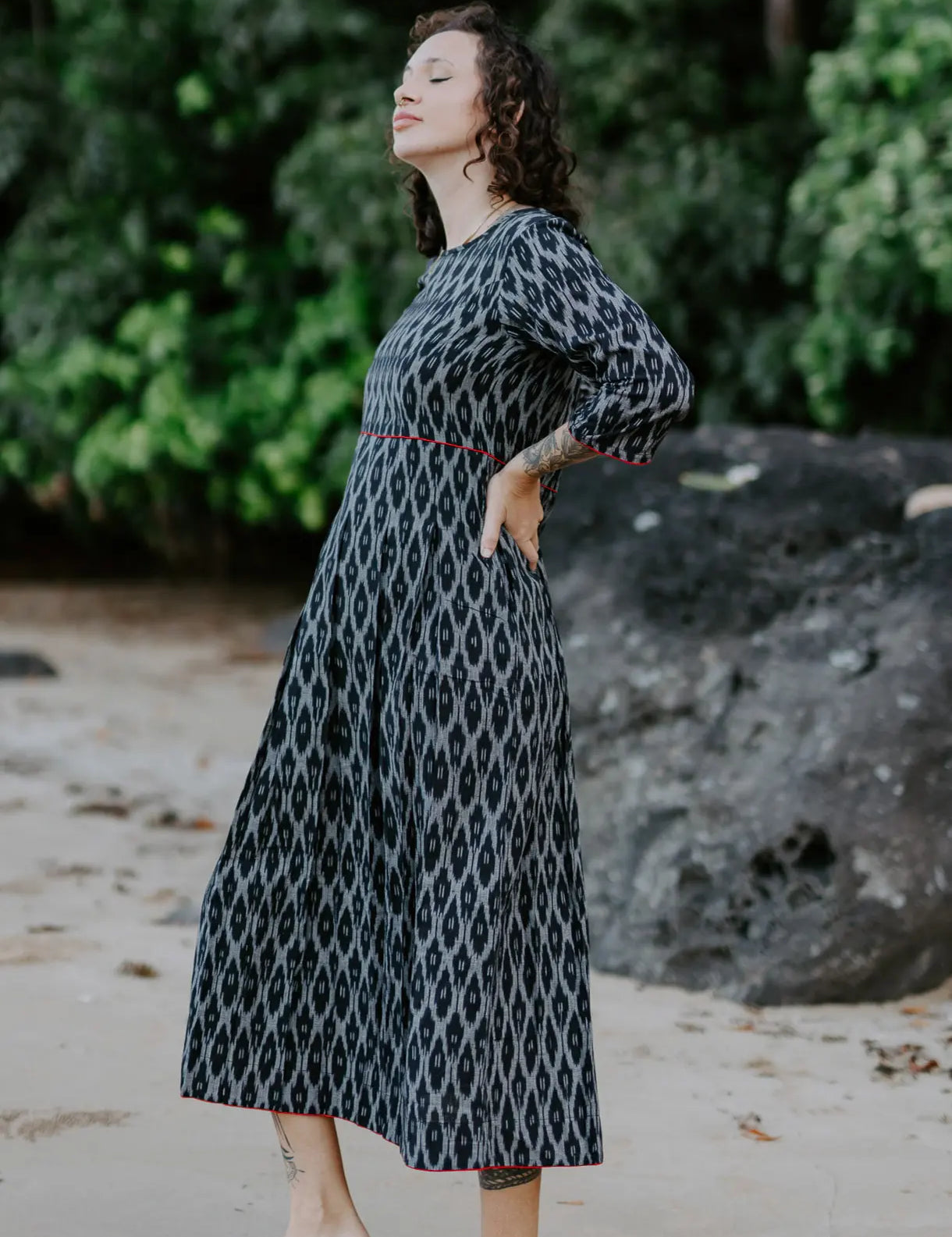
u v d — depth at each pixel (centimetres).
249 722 845
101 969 405
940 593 444
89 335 1334
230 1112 317
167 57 1294
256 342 1335
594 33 1127
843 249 904
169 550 1559
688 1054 360
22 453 1384
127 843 556
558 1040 228
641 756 453
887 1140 309
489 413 228
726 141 1098
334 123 1208
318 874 235
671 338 1109
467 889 222
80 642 1182
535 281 219
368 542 229
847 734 420
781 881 411
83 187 1330
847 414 1048
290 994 235
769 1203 279
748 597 464
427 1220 271
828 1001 396
